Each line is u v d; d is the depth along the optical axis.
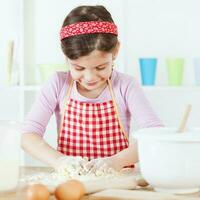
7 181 1.06
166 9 2.81
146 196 1.03
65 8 2.88
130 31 2.82
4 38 2.93
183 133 1.11
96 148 1.73
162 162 1.10
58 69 2.54
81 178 1.25
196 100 2.80
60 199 1.00
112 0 2.82
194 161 1.09
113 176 1.28
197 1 2.79
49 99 1.77
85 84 1.55
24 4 2.81
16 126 1.10
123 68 2.64
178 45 2.80
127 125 1.78
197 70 2.51
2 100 2.97
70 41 1.47
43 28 2.88
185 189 1.12
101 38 1.46
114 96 1.74
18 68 2.77
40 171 1.43
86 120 1.74
